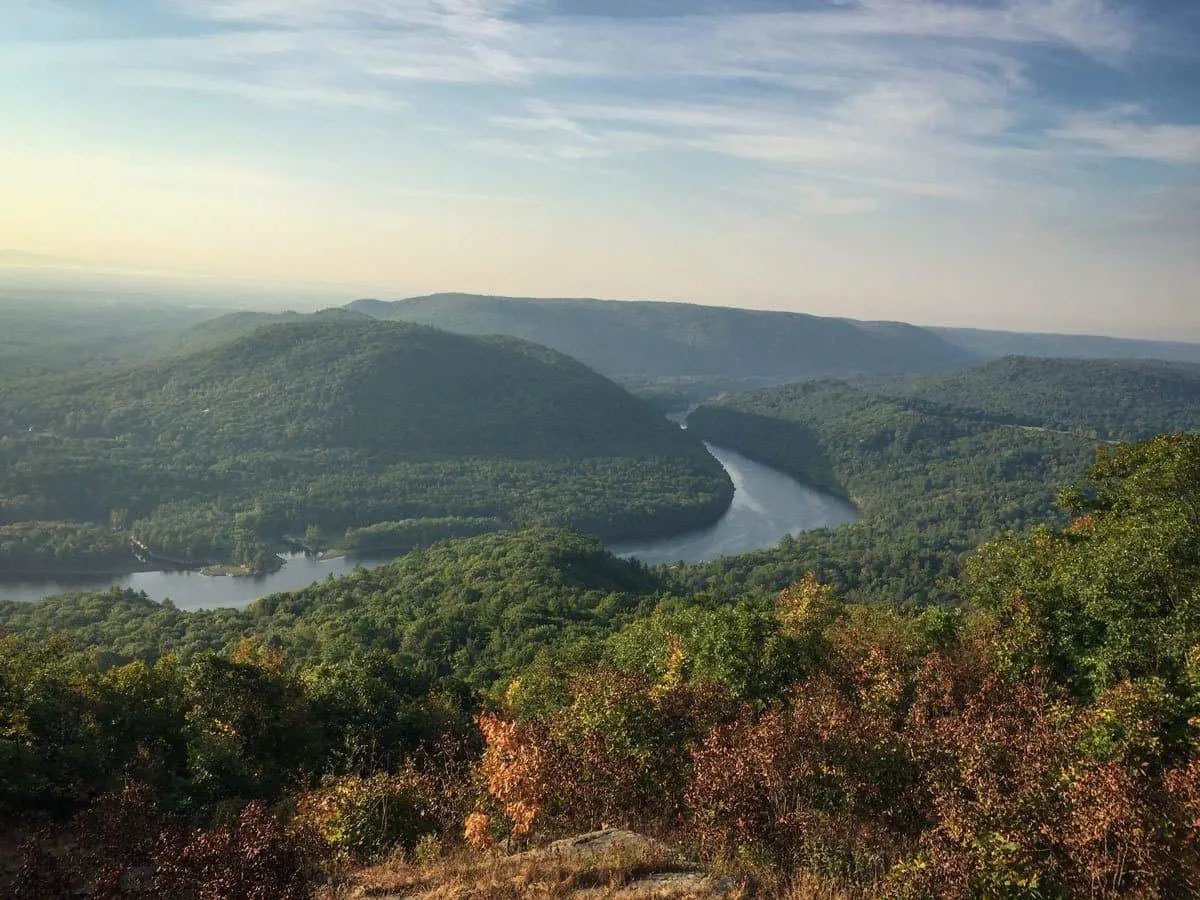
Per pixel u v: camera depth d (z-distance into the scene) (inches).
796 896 375.6
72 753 757.3
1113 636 673.6
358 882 442.0
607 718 583.2
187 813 773.9
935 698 638.5
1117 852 365.4
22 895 420.5
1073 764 444.1
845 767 481.4
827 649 796.6
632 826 498.6
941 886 355.9
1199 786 404.8
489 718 645.9
